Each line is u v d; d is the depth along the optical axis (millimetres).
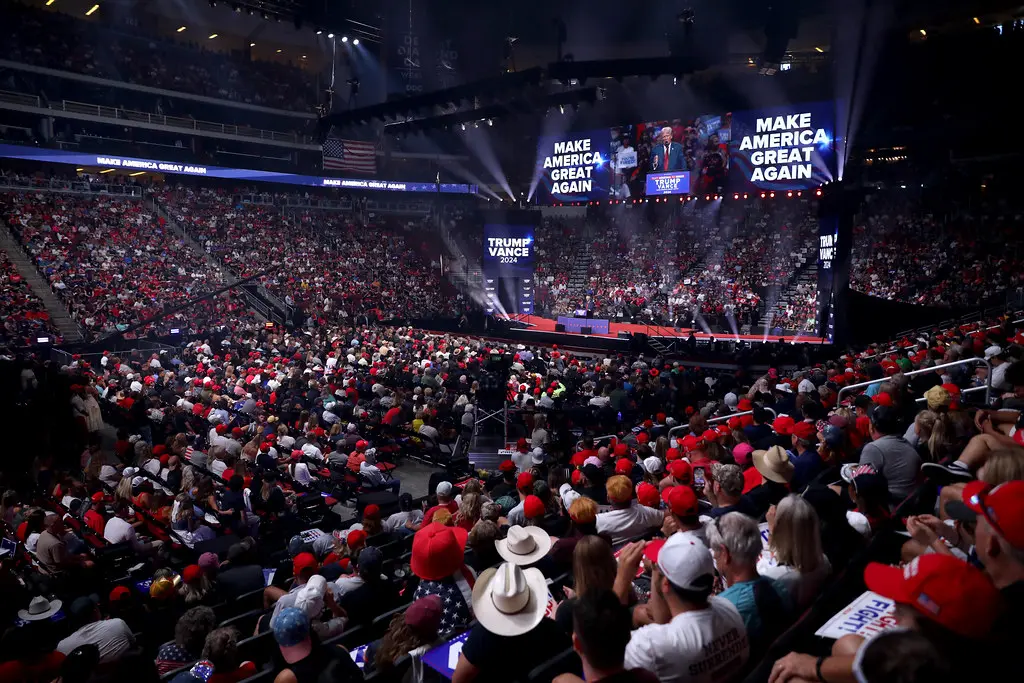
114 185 43844
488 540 5125
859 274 41094
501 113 34469
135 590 8703
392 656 4375
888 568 2367
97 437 15977
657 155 37812
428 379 21672
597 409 19016
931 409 6910
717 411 14844
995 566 2803
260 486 12484
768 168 34312
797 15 37438
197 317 34281
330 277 45281
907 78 39781
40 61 43156
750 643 3303
